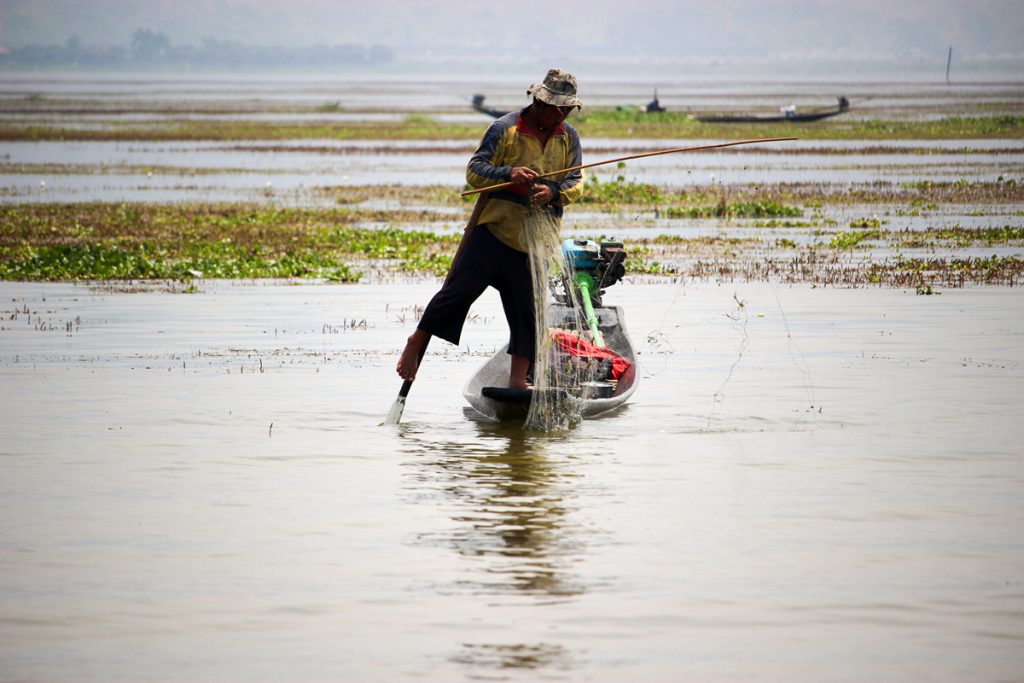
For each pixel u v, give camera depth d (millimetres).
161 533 16531
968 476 19203
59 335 33594
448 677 12164
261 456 20734
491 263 23797
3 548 15930
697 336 32969
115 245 56844
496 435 22375
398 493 18422
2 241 58719
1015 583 14578
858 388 26125
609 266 28203
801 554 15586
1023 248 53469
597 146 145625
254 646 12922
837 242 55500
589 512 17391
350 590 14422
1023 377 27141
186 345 32031
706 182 96875
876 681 12109
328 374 28219
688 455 20688
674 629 13289
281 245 57375
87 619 13625
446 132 186000
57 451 21031
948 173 101875
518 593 14305
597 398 25094
